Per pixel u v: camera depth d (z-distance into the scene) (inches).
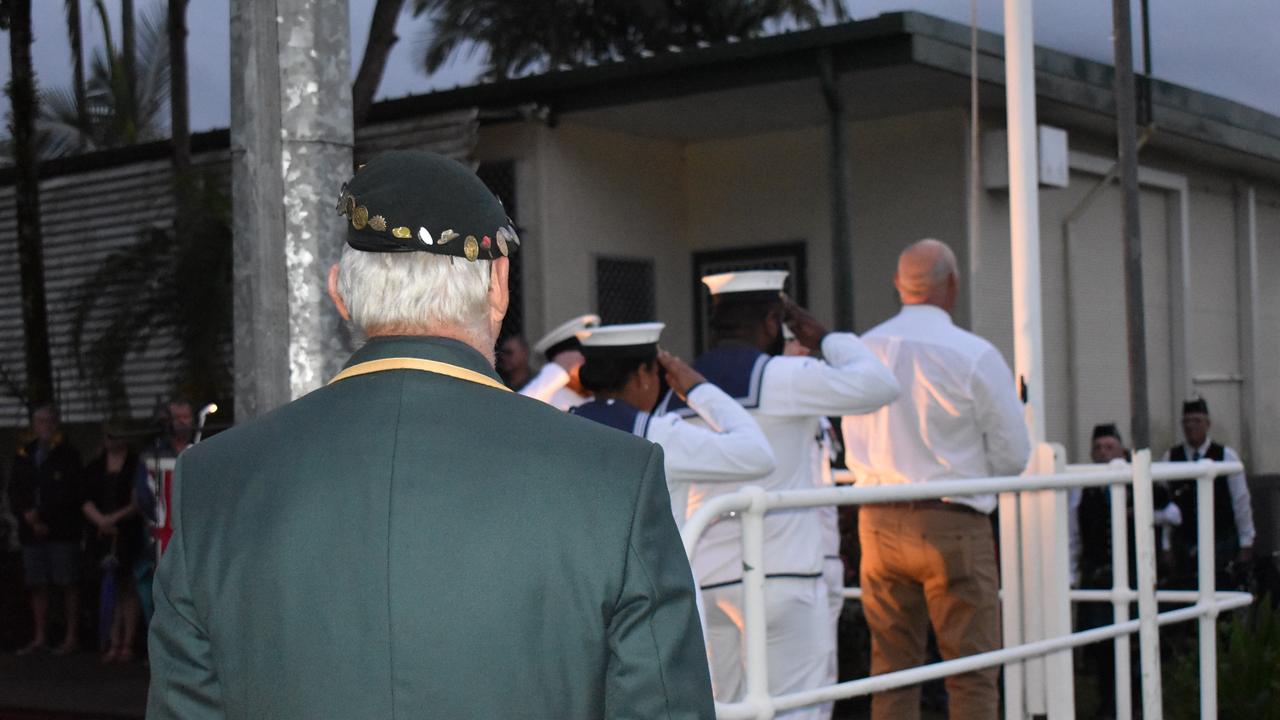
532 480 63.2
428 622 60.8
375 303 66.9
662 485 65.8
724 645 165.3
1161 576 330.0
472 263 67.5
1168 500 330.3
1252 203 604.4
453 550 61.7
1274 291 637.3
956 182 442.0
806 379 162.9
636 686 62.1
